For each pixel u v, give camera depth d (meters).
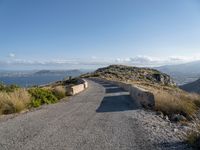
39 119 12.88
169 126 11.23
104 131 10.02
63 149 7.59
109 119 12.76
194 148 7.61
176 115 13.88
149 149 7.58
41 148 7.71
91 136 9.19
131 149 7.59
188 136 8.34
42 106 18.84
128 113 14.89
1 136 9.31
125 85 38.34
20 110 16.12
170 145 7.99
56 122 11.95
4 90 19.48
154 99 16.70
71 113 14.85
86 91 35.59
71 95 28.66
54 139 8.77
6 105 15.63
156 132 9.88
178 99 17.53
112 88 41.72
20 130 10.28
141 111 15.77
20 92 18.62
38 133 9.70
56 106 18.66
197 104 20.16
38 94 20.83
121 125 11.23
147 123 11.79
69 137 9.05
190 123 12.21
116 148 7.69
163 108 15.86
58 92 25.25
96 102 20.95
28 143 8.28
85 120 12.46
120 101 21.72
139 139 8.74
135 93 21.83
